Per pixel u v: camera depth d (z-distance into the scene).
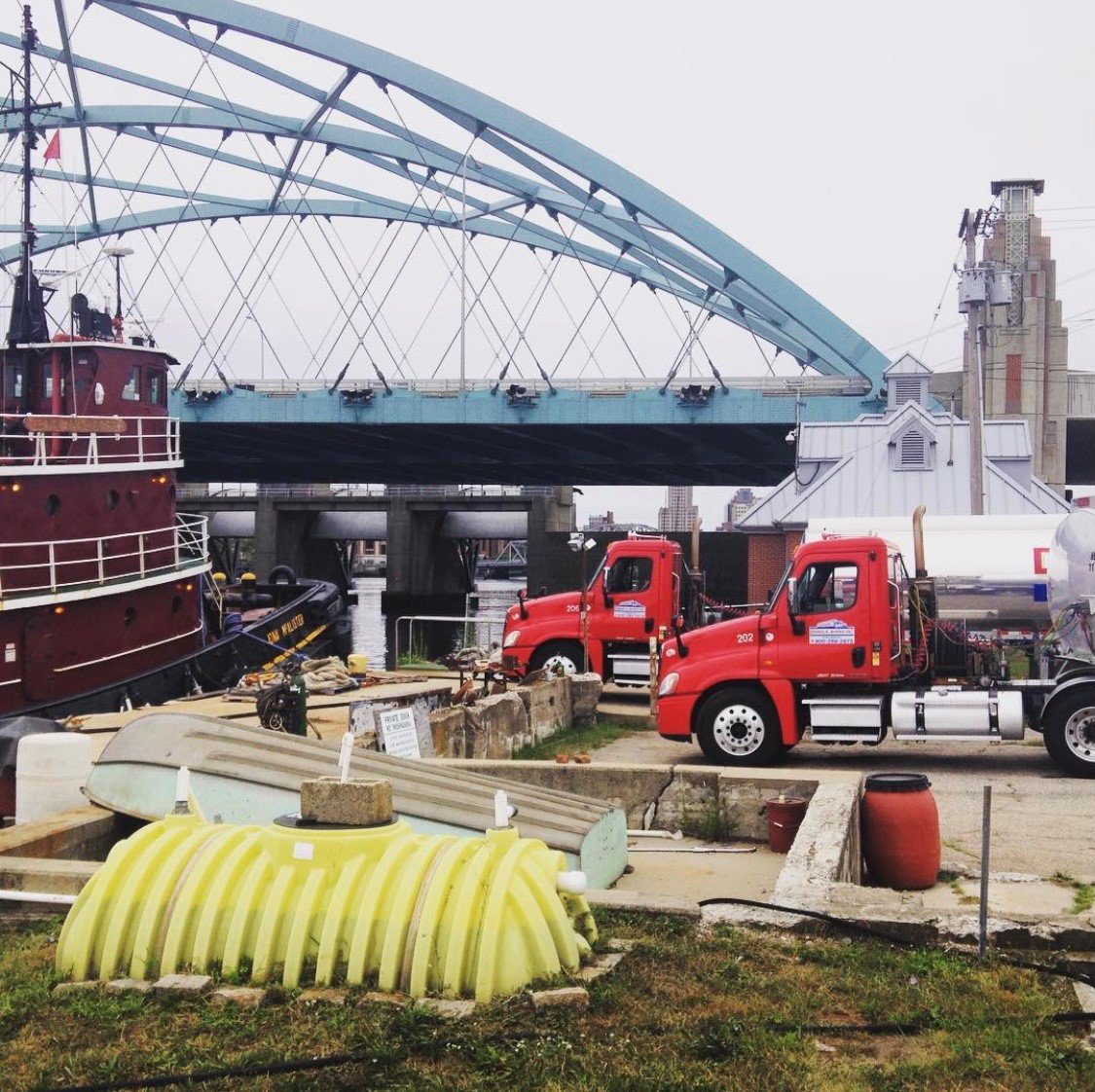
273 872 7.16
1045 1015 6.59
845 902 8.31
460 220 78.38
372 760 11.41
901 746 20.02
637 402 67.75
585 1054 5.97
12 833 9.93
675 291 80.12
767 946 7.70
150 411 28.77
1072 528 17.77
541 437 74.75
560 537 88.62
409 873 6.90
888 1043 6.34
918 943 7.84
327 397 71.31
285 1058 5.93
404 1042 6.05
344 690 23.06
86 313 29.39
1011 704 16.84
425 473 94.81
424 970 6.64
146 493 27.50
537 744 20.64
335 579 118.62
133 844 7.44
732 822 13.18
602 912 8.27
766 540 48.16
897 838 11.02
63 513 24.92
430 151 79.69
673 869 11.62
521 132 70.88
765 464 79.31
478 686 23.28
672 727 18.02
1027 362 71.38
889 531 25.08
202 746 11.05
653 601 24.72
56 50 74.06
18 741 12.01
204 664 28.59
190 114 79.88
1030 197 73.00
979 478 34.56
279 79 76.44
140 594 26.78
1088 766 16.67
